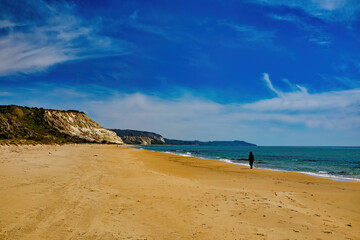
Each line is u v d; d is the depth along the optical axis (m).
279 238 4.98
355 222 6.40
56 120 115.94
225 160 35.66
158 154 47.75
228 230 5.37
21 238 4.20
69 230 4.79
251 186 12.02
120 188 9.46
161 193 9.02
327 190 11.30
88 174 12.48
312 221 6.29
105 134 144.38
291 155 56.97
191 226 5.55
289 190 11.05
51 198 7.14
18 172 11.37
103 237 4.54
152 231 5.08
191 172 17.88
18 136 58.25
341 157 49.19
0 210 5.64
